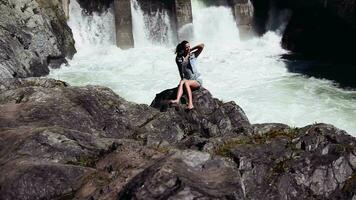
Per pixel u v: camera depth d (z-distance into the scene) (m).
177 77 21.42
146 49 27.98
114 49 27.78
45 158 7.73
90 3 29.47
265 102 17.73
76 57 26.20
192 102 11.24
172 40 30.42
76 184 6.85
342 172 7.78
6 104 10.52
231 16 30.52
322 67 22.86
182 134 10.69
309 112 16.64
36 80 12.83
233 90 19.33
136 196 5.64
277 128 9.43
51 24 25.02
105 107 10.95
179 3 29.62
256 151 8.28
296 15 28.17
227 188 5.74
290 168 7.83
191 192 5.53
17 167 7.05
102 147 8.21
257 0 30.78
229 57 24.84
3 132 8.66
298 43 26.81
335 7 24.58
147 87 20.08
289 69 22.53
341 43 24.50
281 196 7.51
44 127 8.66
